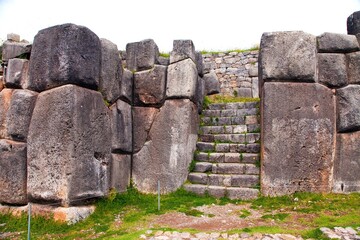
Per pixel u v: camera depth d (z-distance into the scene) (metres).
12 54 5.22
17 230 4.33
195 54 6.64
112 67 5.47
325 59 5.66
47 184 4.48
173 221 4.43
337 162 5.42
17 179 4.77
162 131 6.04
